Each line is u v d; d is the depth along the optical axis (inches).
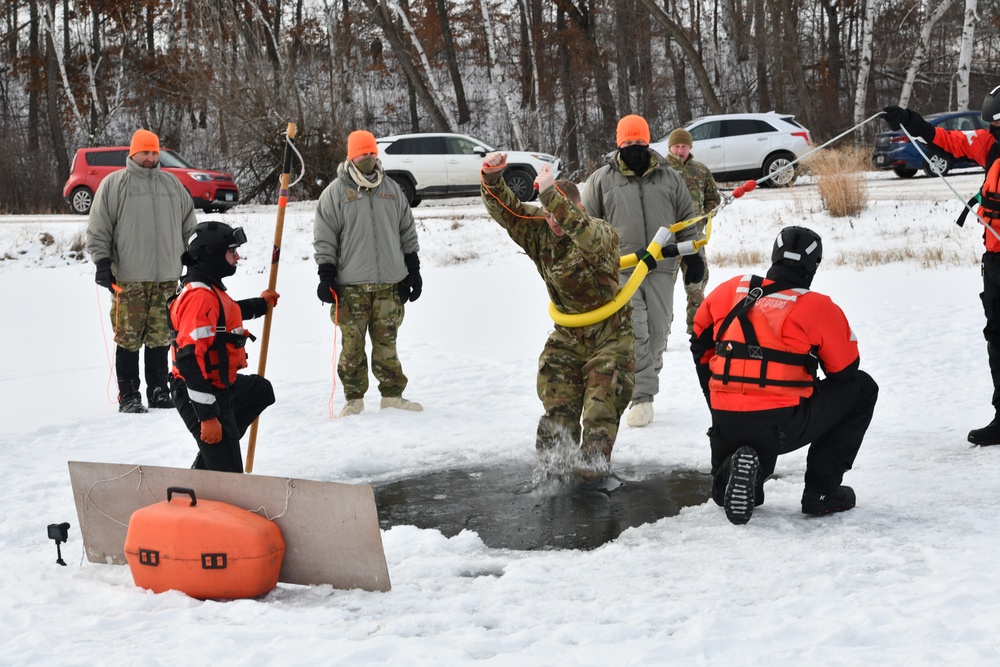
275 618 151.9
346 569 167.0
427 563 182.2
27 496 232.5
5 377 412.2
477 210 935.7
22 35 2102.6
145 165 328.2
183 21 1419.8
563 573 172.4
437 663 131.3
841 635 135.2
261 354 236.1
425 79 1857.8
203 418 193.9
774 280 195.9
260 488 169.3
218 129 1244.5
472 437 283.3
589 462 231.3
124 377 333.4
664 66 1845.5
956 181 893.8
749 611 148.5
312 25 1788.9
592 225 218.8
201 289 197.3
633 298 288.4
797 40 1521.9
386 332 318.7
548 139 1520.7
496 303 585.6
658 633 141.8
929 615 140.8
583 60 1667.1
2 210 1283.2
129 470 176.9
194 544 162.7
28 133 1647.4
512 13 1891.0
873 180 960.9
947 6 1282.0
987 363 337.4
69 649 139.9
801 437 195.0
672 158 365.4
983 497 203.5
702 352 205.8
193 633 144.7
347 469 255.6
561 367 238.2
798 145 955.3
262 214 941.8
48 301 674.8
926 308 455.2
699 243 233.1
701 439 271.9
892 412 283.9
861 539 181.6
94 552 182.7
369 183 308.5
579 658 132.1
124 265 328.2
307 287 695.7
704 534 191.3
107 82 1715.1
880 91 1859.0
